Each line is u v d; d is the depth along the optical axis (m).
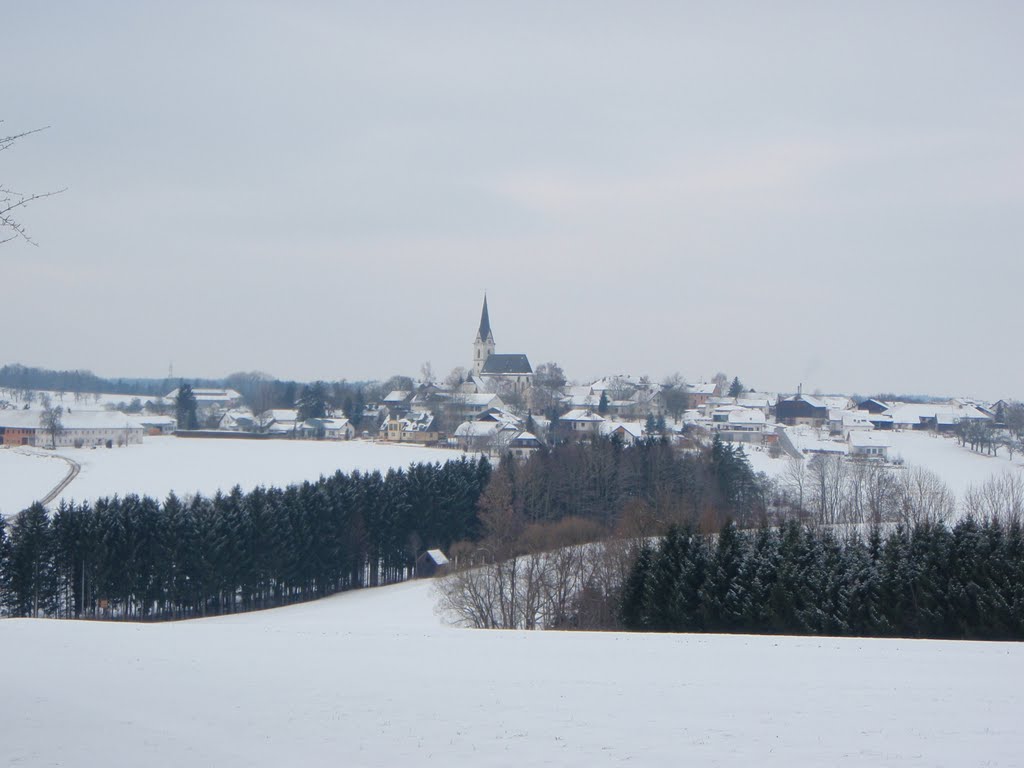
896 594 49.41
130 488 147.38
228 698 25.30
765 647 35.78
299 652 34.00
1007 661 32.16
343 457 198.88
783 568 51.19
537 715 23.59
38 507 79.12
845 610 49.97
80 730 21.59
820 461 135.50
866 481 124.81
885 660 32.31
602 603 63.88
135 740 20.94
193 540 83.12
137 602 83.12
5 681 27.20
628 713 23.83
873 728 22.27
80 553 80.38
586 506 117.50
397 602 84.56
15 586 76.38
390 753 20.23
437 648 35.25
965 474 167.25
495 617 66.19
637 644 36.59
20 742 20.48
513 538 93.75
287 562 89.81
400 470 117.25
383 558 104.81
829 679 28.66
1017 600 46.88
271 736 21.48
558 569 67.19
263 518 88.50
